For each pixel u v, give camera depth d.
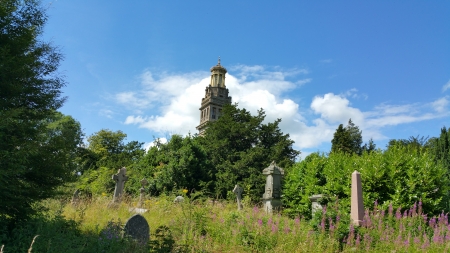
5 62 7.27
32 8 8.41
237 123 34.41
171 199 15.31
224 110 38.28
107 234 7.18
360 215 9.77
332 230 8.28
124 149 52.47
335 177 14.05
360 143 44.78
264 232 8.45
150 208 13.73
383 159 12.90
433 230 8.83
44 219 7.82
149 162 28.62
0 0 7.68
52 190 8.06
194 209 10.05
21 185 7.44
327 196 10.13
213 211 11.72
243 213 10.92
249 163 30.39
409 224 8.93
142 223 7.77
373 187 12.38
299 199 15.80
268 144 34.78
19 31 8.12
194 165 26.28
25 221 7.46
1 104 7.50
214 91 89.44
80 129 29.41
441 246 7.66
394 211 11.46
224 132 34.34
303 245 7.76
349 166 13.81
